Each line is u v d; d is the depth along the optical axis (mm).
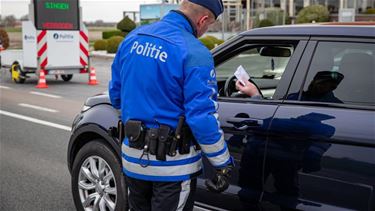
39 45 14398
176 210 2756
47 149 7074
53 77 17594
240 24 38906
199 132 2566
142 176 2766
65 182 5574
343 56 3100
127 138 2799
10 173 5918
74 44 15086
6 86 14789
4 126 8750
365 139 2799
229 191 3447
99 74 18906
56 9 14602
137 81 2713
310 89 3156
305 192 3078
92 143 4121
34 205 4855
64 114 9898
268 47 3518
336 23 3332
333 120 2953
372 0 43094
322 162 2977
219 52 3668
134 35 2809
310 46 3221
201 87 2561
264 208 3270
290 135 3105
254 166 3312
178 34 2656
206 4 2678
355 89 3008
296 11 45812
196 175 2803
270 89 4219
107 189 4035
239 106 3424
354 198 2865
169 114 2686
